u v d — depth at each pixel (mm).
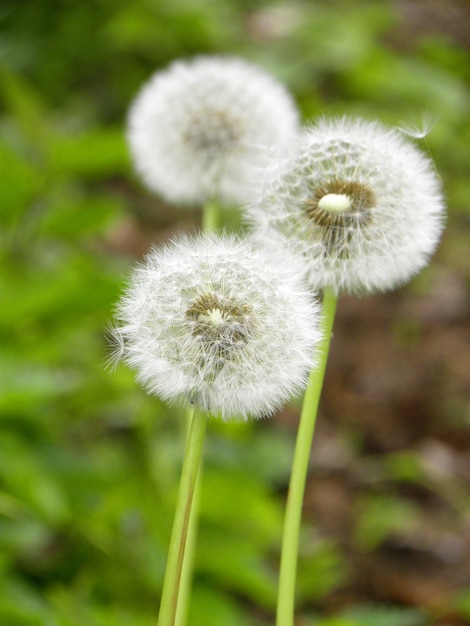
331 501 782
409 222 412
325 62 1010
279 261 400
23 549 570
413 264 413
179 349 374
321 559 641
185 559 420
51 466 556
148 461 608
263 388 376
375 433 885
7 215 670
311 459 839
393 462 818
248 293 379
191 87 509
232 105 504
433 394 929
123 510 575
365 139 418
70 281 560
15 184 640
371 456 855
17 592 499
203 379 372
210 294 379
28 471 526
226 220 775
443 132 991
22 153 727
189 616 544
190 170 503
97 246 934
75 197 893
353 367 980
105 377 613
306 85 991
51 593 543
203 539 581
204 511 586
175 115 505
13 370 543
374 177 412
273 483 781
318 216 409
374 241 408
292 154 419
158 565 558
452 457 838
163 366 375
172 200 516
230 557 560
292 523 394
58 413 634
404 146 425
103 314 590
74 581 566
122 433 678
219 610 548
